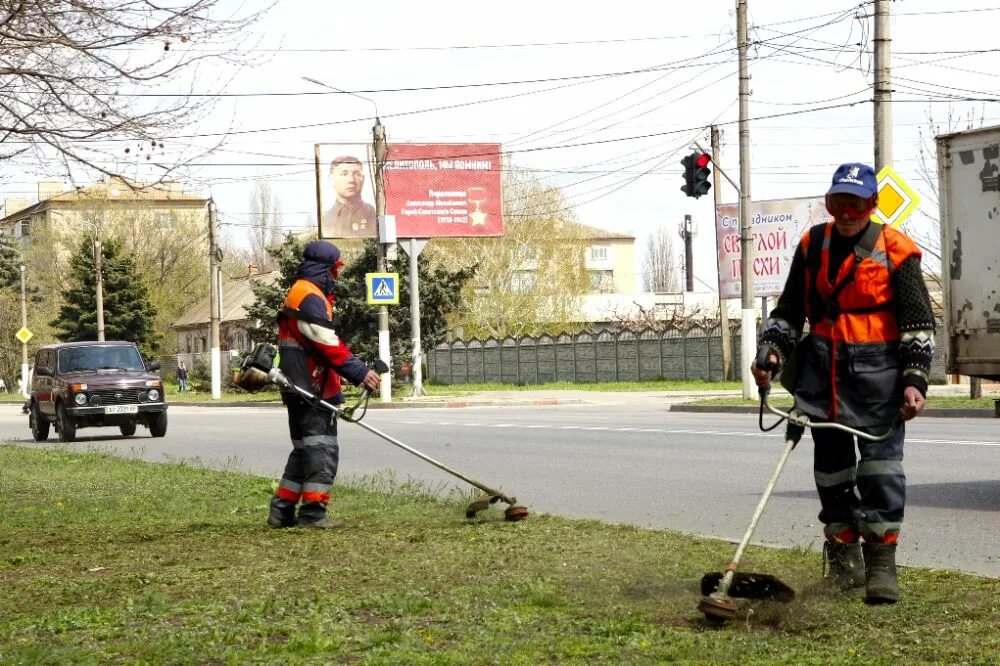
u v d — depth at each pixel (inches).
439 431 856.3
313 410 338.3
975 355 440.8
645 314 2610.7
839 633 195.2
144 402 911.7
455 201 1707.7
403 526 336.2
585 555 277.7
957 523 352.8
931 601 218.2
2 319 3058.6
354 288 1781.5
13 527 362.9
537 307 2559.1
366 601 226.4
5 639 201.5
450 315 2534.5
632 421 936.9
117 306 2711.6
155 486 478.6
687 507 407.5
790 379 228.5
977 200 438.6
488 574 254.4
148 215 3041.3
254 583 248.4
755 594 213.6
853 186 216.1
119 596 237.6
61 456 668.7
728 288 1565.0
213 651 191.0
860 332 218.8
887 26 863.1
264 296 1801.2
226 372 2469.2
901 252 217.6
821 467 229.3
